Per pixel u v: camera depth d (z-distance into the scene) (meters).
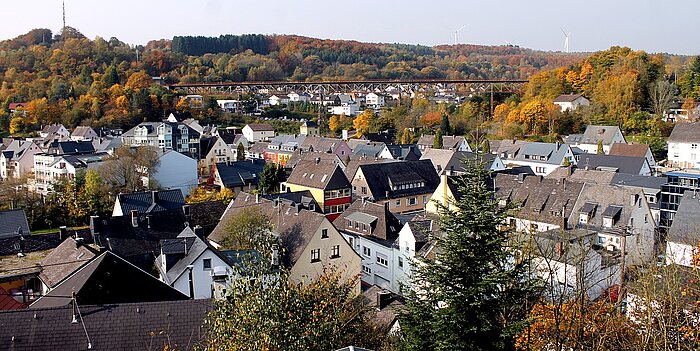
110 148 118.62
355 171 83.12
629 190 58.06
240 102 189.00
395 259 52.19
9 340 25.06
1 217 57.84
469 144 123.38
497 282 20.02
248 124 158.75
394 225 57.59
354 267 49.31
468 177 21.81
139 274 33.28
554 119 130.88
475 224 20.47
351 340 25.70
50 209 79.62
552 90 152.12
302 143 126.94
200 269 40.38
